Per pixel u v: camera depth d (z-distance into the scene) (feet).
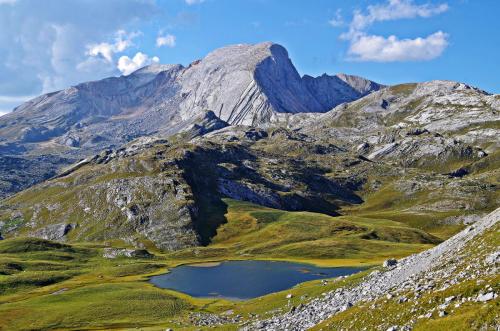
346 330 174.29
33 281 575.38
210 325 311.27
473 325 121.60
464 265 169.89
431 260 216.13
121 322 372.17
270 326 246.27
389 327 152.46
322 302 260.42
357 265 647.15
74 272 651.66
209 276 627.46
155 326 345.51
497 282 135.85
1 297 501.15
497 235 177.27
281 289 499.51
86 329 359.66
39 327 369.71
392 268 274.77
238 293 492.54
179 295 475.72
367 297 212.84
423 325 136.46
